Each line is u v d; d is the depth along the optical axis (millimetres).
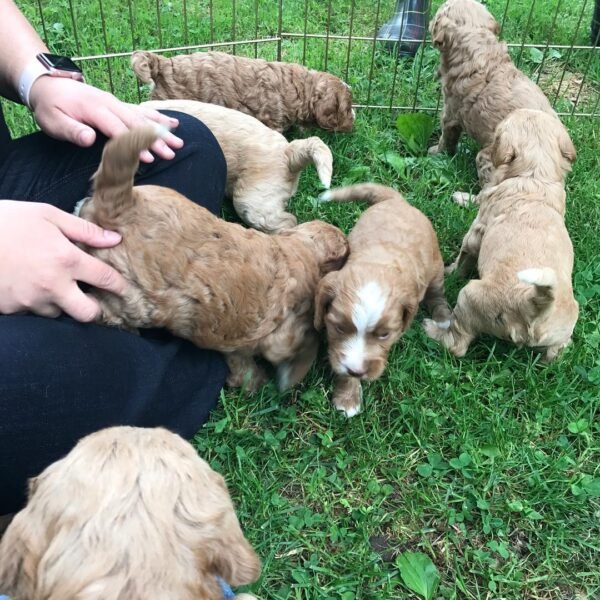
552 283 593
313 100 948
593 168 942
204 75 926
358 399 641
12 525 319
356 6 1245
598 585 537
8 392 429
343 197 753
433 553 549
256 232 622
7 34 588
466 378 679
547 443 629
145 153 575
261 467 590
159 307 536
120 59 1028
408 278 631
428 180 906
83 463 327
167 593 297
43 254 450
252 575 328
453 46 924
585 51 1173
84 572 294
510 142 755
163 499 317
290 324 628
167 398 543
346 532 551
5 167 574
